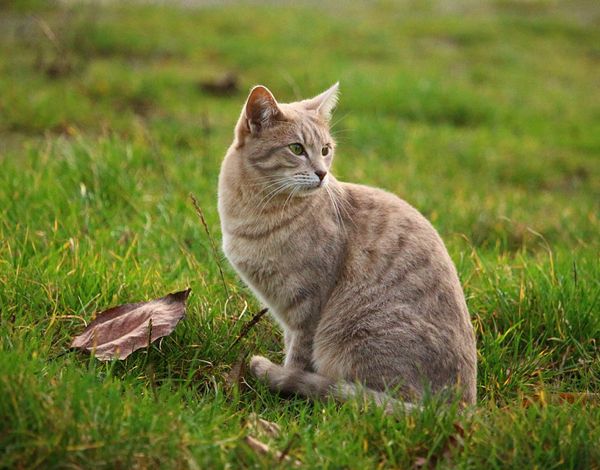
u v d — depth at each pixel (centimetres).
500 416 387
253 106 459
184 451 338
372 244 447
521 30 1802
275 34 1479
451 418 375
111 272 491
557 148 1055
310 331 453
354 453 360
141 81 1065
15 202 579
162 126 885
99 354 416
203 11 1622
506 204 793
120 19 1446
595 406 415
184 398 411
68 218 566
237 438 351
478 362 472
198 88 1116
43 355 404
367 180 777
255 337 478
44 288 458
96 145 717
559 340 487
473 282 543
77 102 932
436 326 425
